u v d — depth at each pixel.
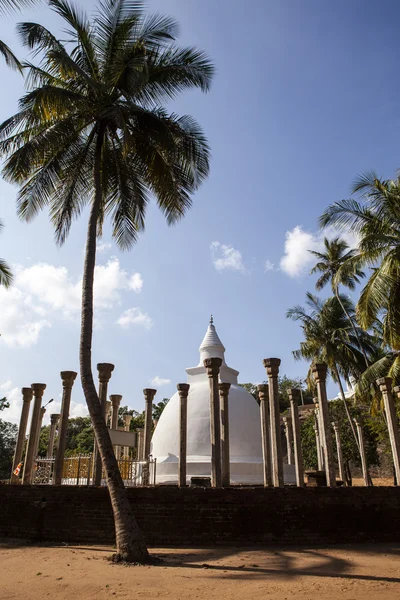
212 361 14.44
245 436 21.77
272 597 6.91
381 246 18.25
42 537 12.83
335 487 12.87
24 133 14.34
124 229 16.02
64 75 13.90
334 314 33.09
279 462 13.43
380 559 10.11
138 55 13.23
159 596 6.99
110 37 14.02
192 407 22.62
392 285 17.05
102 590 7.38
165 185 14.53
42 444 45.66
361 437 25.11
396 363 20.14
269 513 12.33
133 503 12.51
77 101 13.51
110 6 13.86
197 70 14.09
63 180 15.43
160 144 13.69
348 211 19.61
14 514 13.56
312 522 12.37
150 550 11.26
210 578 8.22
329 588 7.51
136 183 15.52
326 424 14.15
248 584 7.78
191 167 14.95
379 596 6.96
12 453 44.50
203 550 11.23
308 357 33.59
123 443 15.05
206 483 17.67
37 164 14.73
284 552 10.91
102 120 14.21
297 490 12.65
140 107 13.95
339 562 9.73
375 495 12.97
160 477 19.83
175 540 12.04
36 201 14.46
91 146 15.45
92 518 12.65
